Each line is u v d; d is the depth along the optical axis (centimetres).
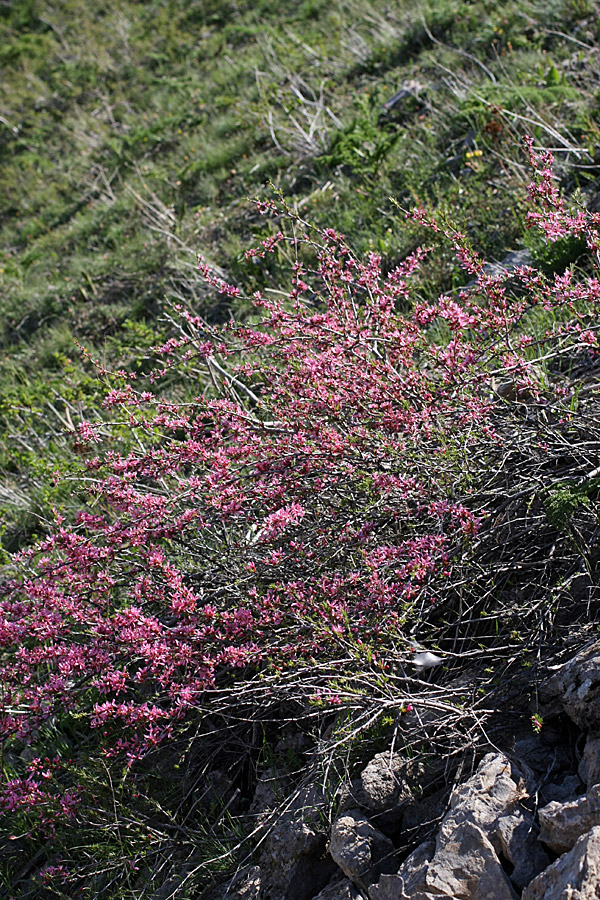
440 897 221
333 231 363
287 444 328
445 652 282
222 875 296
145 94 1316
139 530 333
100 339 766
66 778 372
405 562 306
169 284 775
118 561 378
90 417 644
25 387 739
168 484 445
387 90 880
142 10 1617
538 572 309
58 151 1328
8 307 894
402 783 265
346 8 1157
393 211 675
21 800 323
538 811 226
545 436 321
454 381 317
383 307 336
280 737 335
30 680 333
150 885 310
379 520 329
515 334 433
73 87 1461
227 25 1362
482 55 841
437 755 271
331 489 336
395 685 292
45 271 955
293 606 297
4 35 1786
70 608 328
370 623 291
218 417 348
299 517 319
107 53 1510
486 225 584
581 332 310
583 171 586
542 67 757
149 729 306
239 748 343
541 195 335
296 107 938
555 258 493
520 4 869
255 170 873
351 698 277
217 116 1079
